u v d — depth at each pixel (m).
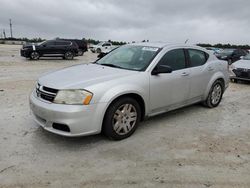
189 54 5.38
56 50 21.08
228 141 4.26
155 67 4.57
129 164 3.43
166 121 5.12
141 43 5.43
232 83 10.17
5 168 3.24
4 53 26.38
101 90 3.80
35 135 4.23
